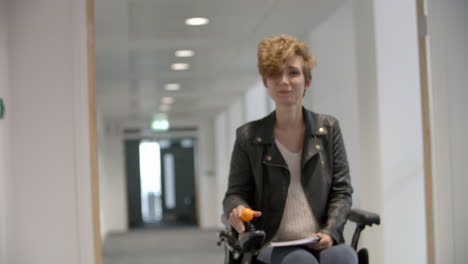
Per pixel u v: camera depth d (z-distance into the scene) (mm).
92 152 2936
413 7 3725
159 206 17812
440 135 3102
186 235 13195
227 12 5020
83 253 2855
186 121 16297
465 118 3084
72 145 2875
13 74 2871
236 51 6723
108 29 5414
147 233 14469
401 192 3703
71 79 2877
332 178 2426
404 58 3721
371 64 3775
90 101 2918
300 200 2373
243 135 2445
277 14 5121
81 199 2861
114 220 15773
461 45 3109
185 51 6602
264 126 2418
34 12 2877
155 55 6738
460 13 3119
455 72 3104
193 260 8336
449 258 3076
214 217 16219
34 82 2873
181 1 4594
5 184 2787
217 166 15180
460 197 3086
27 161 2863
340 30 5477
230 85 9453
